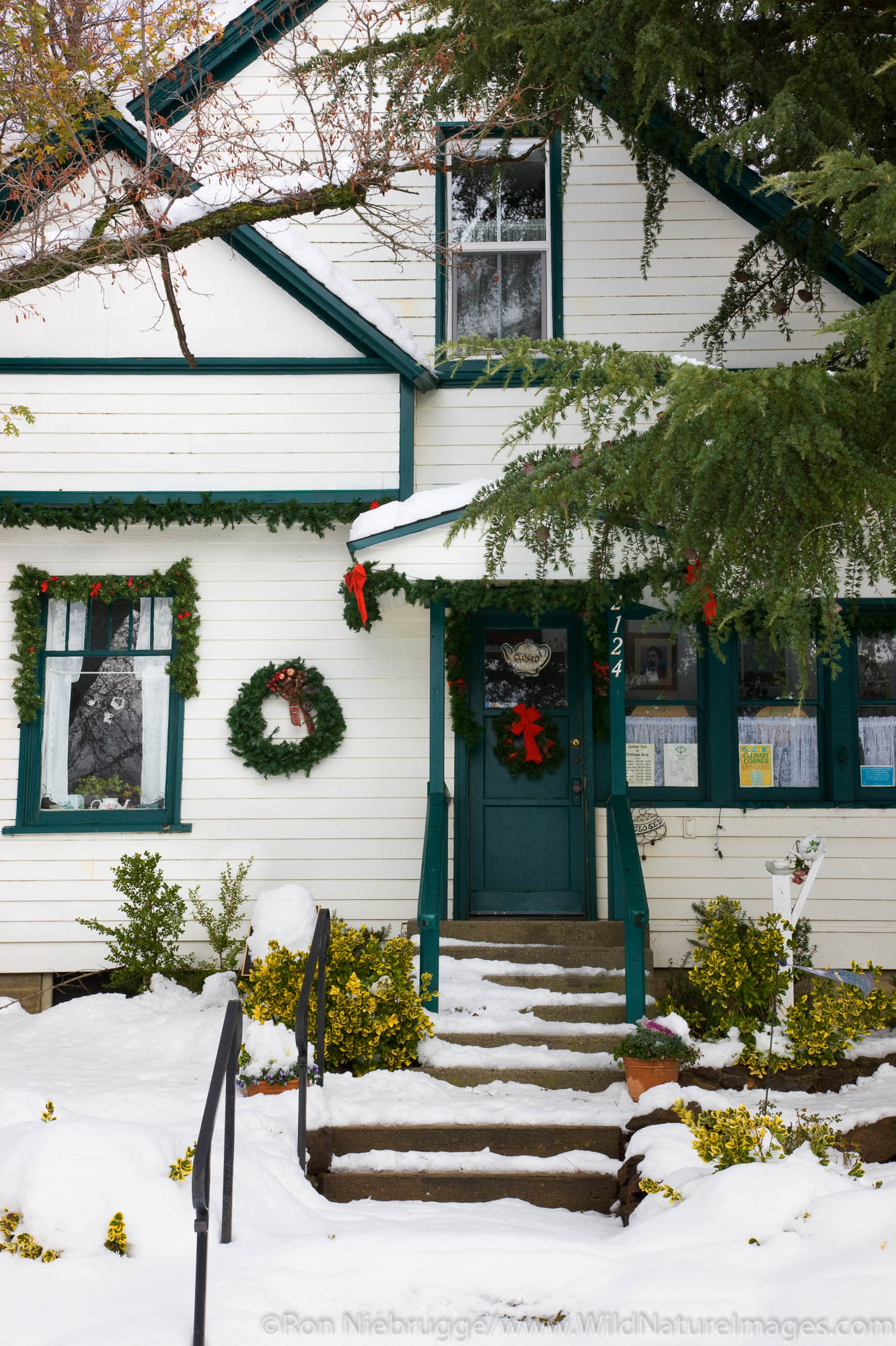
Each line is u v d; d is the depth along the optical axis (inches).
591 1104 242.5
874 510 187.0
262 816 344.2
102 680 354.3
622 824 294.5
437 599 302.0
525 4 286.2
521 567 293.9
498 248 368.8
